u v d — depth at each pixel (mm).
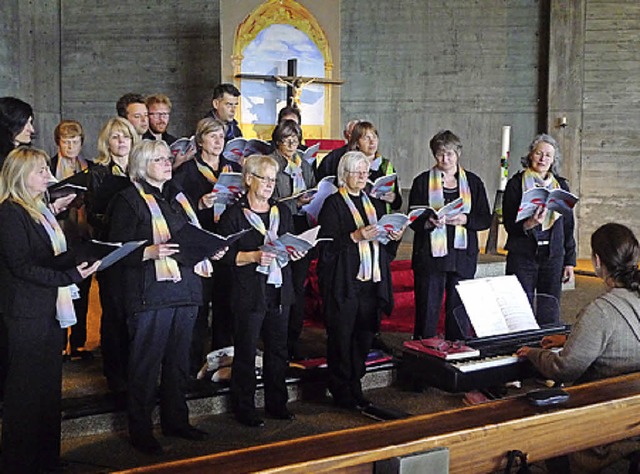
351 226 4035
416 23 9773
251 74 8508
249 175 3863
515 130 9875
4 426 3082
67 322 3131
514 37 9773
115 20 9391
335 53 8875
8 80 9047
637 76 9547
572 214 4742
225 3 8391
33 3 9156
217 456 1792
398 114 9891
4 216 2975
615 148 9656
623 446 2539
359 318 4129
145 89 9469
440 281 4574
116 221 3424
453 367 3268
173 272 3471
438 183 4543
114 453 3523
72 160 4621
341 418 4070
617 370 2814
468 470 2012
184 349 3680
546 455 2178
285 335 4012
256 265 3809
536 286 4691
